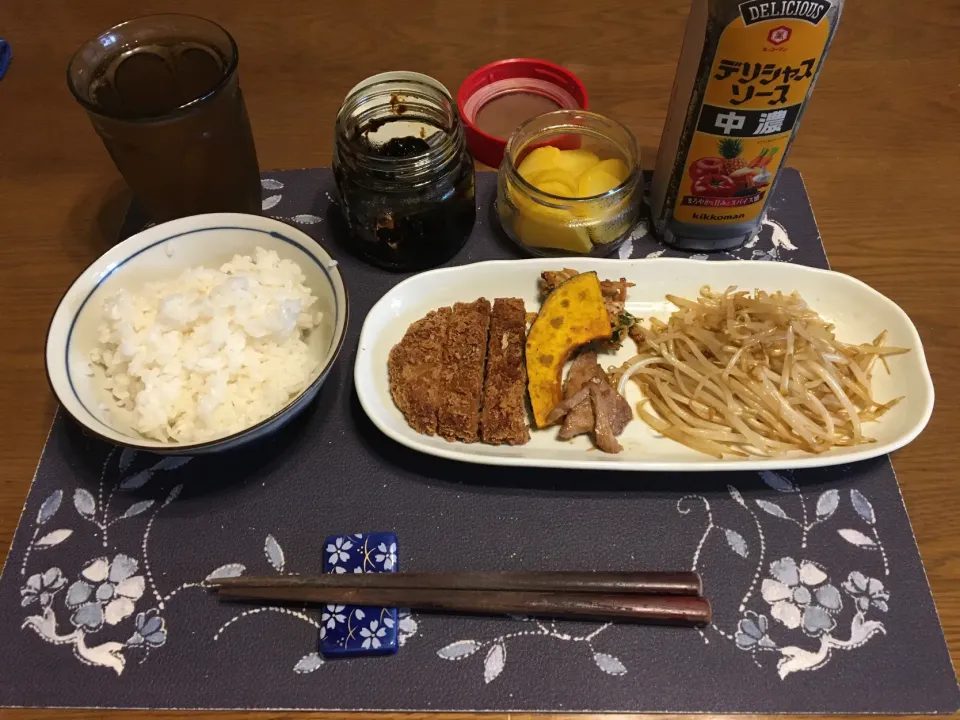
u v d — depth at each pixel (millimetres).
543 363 355
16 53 510
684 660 293
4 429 353
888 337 366
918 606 306
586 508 330
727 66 325
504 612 298
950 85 485
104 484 335
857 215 426
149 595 310
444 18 534
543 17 533
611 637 298
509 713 284
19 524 327
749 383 356
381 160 347
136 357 322
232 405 325
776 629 301
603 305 366
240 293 332
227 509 330
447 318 377
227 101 354
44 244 417
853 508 330
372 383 352
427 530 326
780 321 368
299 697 287
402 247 385
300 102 483
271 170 447
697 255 416
